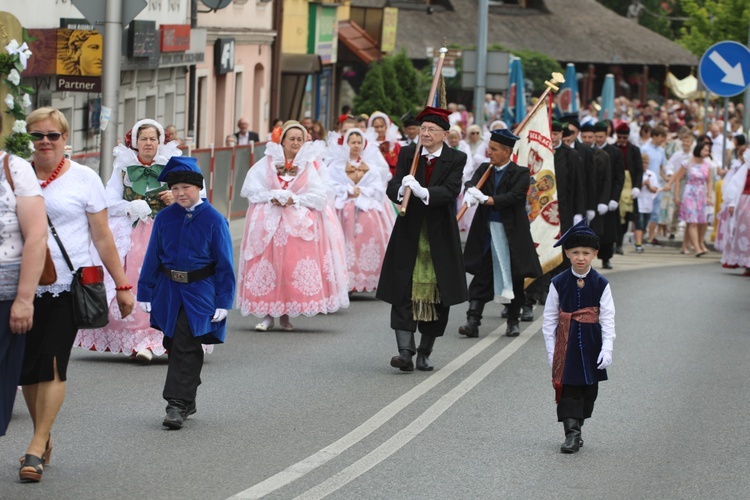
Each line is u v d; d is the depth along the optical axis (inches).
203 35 1487.5
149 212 579.5
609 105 1894.7
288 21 1978.3
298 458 414.9
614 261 1090.1
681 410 510.3
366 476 395.2
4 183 362.0
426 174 577.0
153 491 370.6
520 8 3353.8
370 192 822.5
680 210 1171.3
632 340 679.1
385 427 464.4
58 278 385.1
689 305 821.9
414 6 3164.4
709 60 1052.5
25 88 365.1
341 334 681.0
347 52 2351.1
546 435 460.4
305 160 692.1
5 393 361.7
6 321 362.6
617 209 1000.9
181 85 1489.9
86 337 582.6
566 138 850.8
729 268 1018.1
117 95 787.4
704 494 388.2
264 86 1849.2
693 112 2588.6
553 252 766.5
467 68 1357.0
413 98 2011.6
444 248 574.6
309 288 686.5
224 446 428.8
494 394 529.7
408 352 571.5
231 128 1702.8
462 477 398.9
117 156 585.9
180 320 460.1
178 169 460.1
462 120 1787.6
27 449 400.2
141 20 1264.8
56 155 392.5
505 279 671.1
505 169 674.8
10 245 364.2
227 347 629.3
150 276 467.2
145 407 486.6
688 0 1968.5
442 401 512.4
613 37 3412.9
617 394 538.6
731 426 483.2
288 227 685.3
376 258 824.9
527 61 2659.9
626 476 406.9
